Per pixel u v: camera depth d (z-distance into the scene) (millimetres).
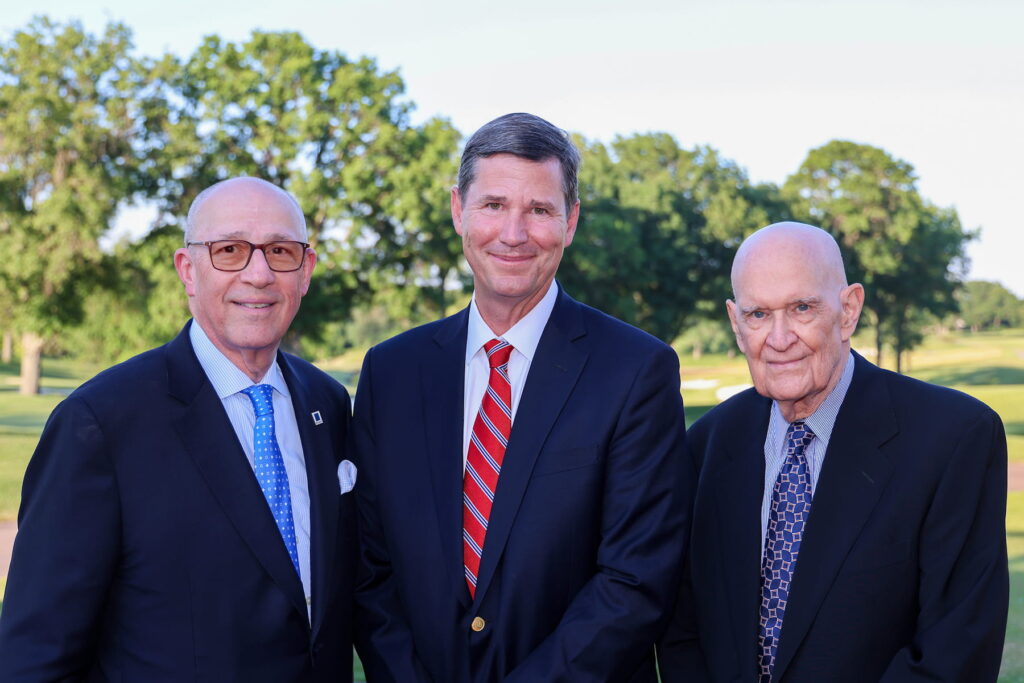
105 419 2189
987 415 2213
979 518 2162
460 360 2555
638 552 2316
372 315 57438
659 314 38562
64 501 2123
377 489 2549
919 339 48062
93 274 30031
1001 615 2113
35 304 29203
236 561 2227
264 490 2330
